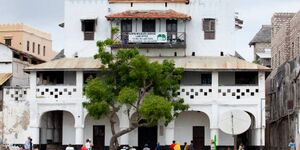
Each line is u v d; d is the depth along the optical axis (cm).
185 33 5319
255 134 5088
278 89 5866
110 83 4656
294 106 5038
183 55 5353
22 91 5272
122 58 4641
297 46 5141
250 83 5316
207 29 5412
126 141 5153
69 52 5462
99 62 5278
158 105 4338
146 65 4544
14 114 5262
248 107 5097
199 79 5278
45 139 5388
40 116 5200
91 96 4484
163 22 5375
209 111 5116
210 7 5428
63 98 5184
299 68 4856
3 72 5791
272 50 6531
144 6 5459
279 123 5797
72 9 5488
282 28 5822
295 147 4941
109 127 5347
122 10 5459
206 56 5381
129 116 5022
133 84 4591
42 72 5322
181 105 4762
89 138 5353
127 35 5309
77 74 5188
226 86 5119
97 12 5472
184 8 5444
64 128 5381
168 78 4747
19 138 5241
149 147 5312
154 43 5262
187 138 5316
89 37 5459
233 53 5403
